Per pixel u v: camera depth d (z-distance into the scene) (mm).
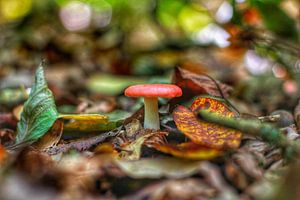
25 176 212
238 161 231
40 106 301
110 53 832
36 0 874
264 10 463
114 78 646
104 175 223
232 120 257
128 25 855
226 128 260
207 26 750
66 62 808
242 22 490
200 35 804
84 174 221
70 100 496
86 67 769
